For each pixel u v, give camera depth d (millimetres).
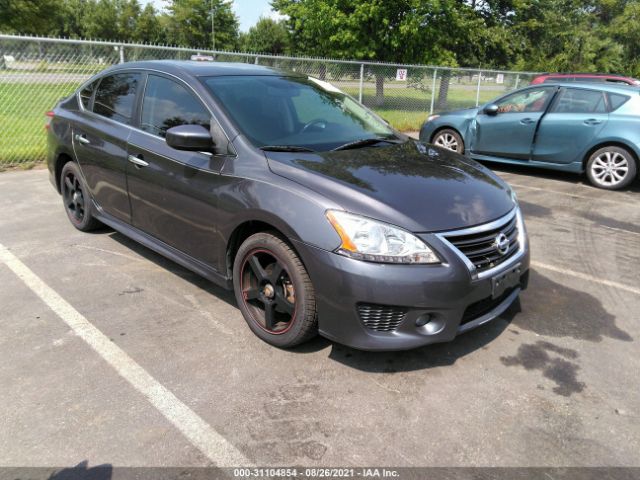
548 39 31984
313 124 3645
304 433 2402
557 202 6703
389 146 3641
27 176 7211
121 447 2289
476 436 2410
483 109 8578
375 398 2662
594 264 4602
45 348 3037
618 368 2996
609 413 2596
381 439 2377
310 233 2688
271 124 3416
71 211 5082
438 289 2598
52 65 8367
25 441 2311
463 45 25766
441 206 2793
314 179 2852
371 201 2693
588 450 2340
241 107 3428
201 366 2895
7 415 2469
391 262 2568
